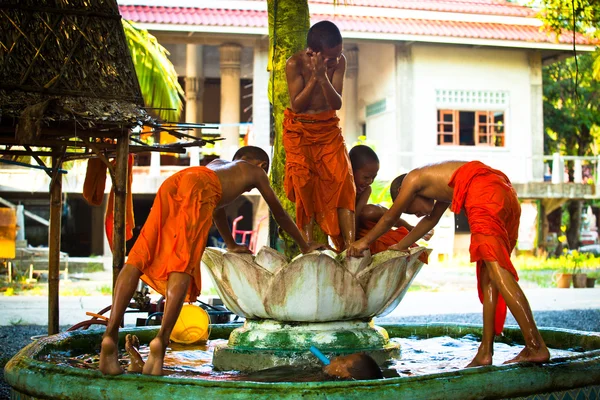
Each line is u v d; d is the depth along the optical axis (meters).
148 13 20.84
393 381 3.53
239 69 22.56
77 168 19.12
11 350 9.70
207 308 8.73
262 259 4.78
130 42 13.48
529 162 24.62
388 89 24.34
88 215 25.78
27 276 19.62
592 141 30.08
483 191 4.52
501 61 24.61
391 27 22.48
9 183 19.75
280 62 5.79
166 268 4.07
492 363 4.63
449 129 24.25
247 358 4.89
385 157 24.17
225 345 5.12
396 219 4.86
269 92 5.95
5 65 6.60
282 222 4.91
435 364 4.91
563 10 14.22
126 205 7.80
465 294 16.72
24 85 6.58
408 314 13.15
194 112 24.33
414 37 22.33
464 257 23.97
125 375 3.69
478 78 24.42
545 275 20.58
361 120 26.62
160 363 3.88
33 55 6.68
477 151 24.39
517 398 3.80
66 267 19.47
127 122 6.68
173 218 4.19
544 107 28.66
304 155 5.04
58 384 3.76
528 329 4.18
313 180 5.07
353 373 3.94
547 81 28.52
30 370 3.97
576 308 14.16
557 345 5.68
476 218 4.47
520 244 24.19
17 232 20.66
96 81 6.79
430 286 18.45
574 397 4.04
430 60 24.02
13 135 7.51
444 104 24.14
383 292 4.92
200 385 3.49
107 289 16.78
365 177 5.37
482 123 24.56
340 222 5.10
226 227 5.00
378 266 4.82
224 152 22.73
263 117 22.03
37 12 6.75
